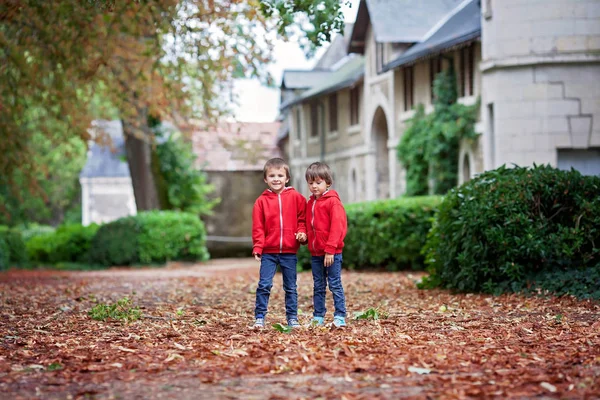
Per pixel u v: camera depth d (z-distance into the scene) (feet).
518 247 36.40
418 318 28.73
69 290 44.55
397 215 60.75
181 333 24.76
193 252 88.99
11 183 67.36
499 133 64.49
